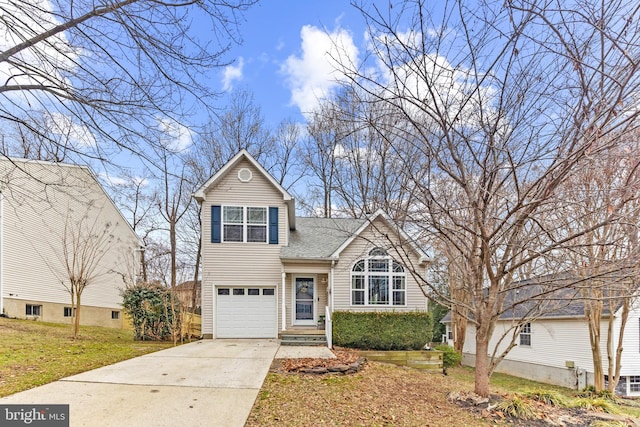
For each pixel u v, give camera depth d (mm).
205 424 4777
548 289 6551
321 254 13773
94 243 17844
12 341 9898
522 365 17969
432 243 9938
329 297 13633
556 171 5301
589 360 14656
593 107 4672
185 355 9484
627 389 13992
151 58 5133
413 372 10102
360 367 9008
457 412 6273
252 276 14094
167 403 5484
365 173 19656
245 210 14352
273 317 14109
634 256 5324
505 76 5328
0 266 13836
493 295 6672
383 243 13367
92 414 4945
